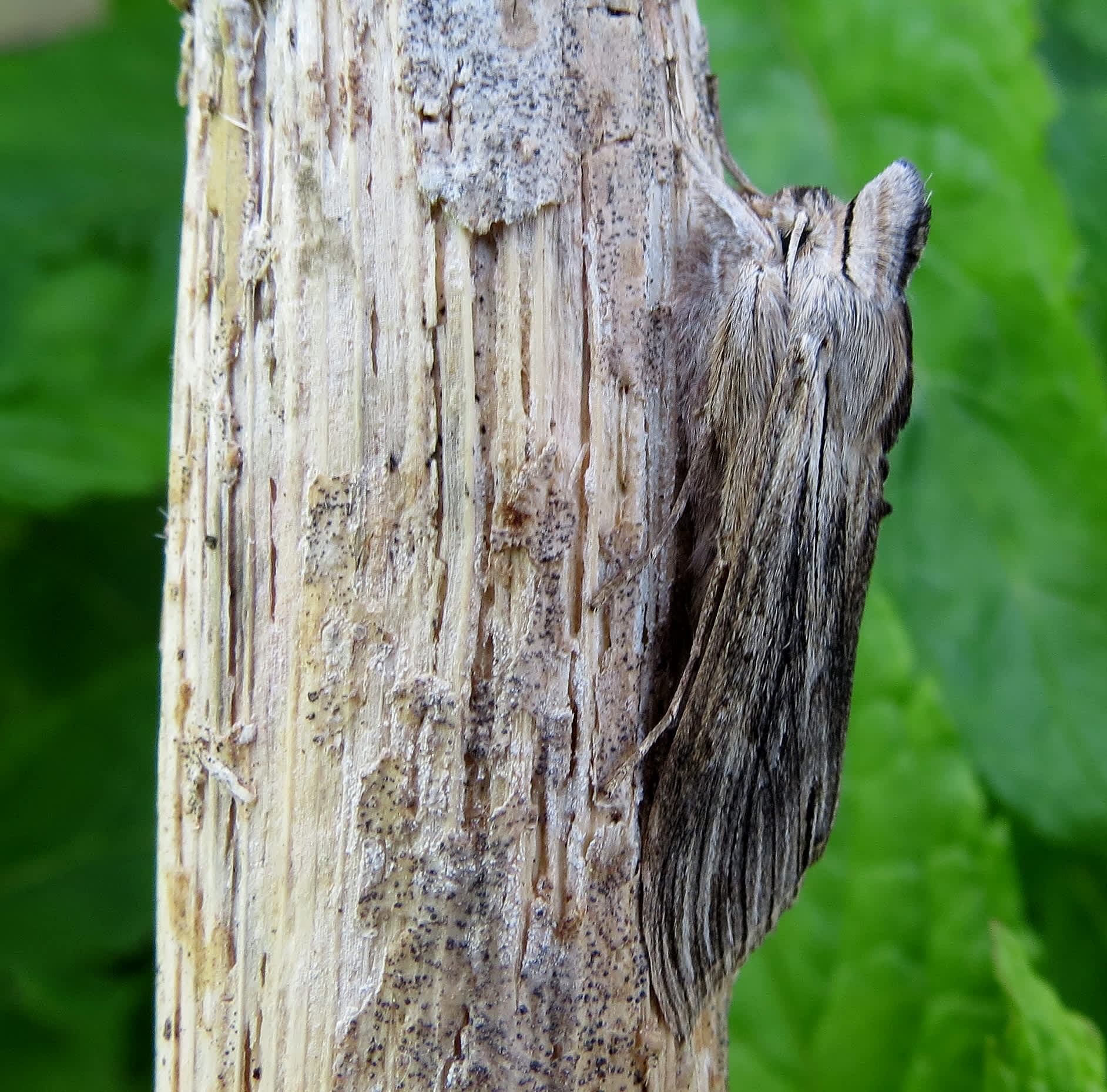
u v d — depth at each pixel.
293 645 0.08
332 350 0.07
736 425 0.08
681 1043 0.08
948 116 0.11
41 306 0.12
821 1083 0.10
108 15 0.14
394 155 0.07
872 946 0.10
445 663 0.07
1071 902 0.11
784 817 0.08
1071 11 0.14
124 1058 0.12
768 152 0.11
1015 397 0.11
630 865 0.08
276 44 0.07
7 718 0.13
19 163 0.13
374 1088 0.08
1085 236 0.13
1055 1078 0.10
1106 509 0.11
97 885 0.12
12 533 0.13
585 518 0.08
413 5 0.07
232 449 0.08
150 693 0.13
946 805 0.10
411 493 0.07
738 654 0.08
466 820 0.08
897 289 0.08
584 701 0.08
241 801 0.08
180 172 0.13
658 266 0.08
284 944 0.08
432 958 0.08
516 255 0.07
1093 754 0.11
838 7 0.11
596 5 0.07
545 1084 0.08
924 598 0.11
